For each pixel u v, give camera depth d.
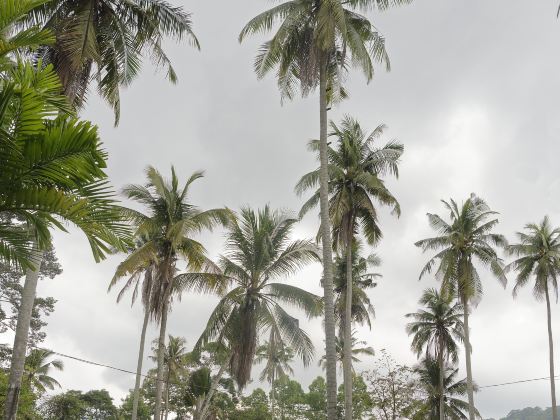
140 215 25.20
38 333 44.84
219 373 29.72
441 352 46.84
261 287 27.75
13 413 13.27
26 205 7.11
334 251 30.56
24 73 8.04
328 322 19.97
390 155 28.95
